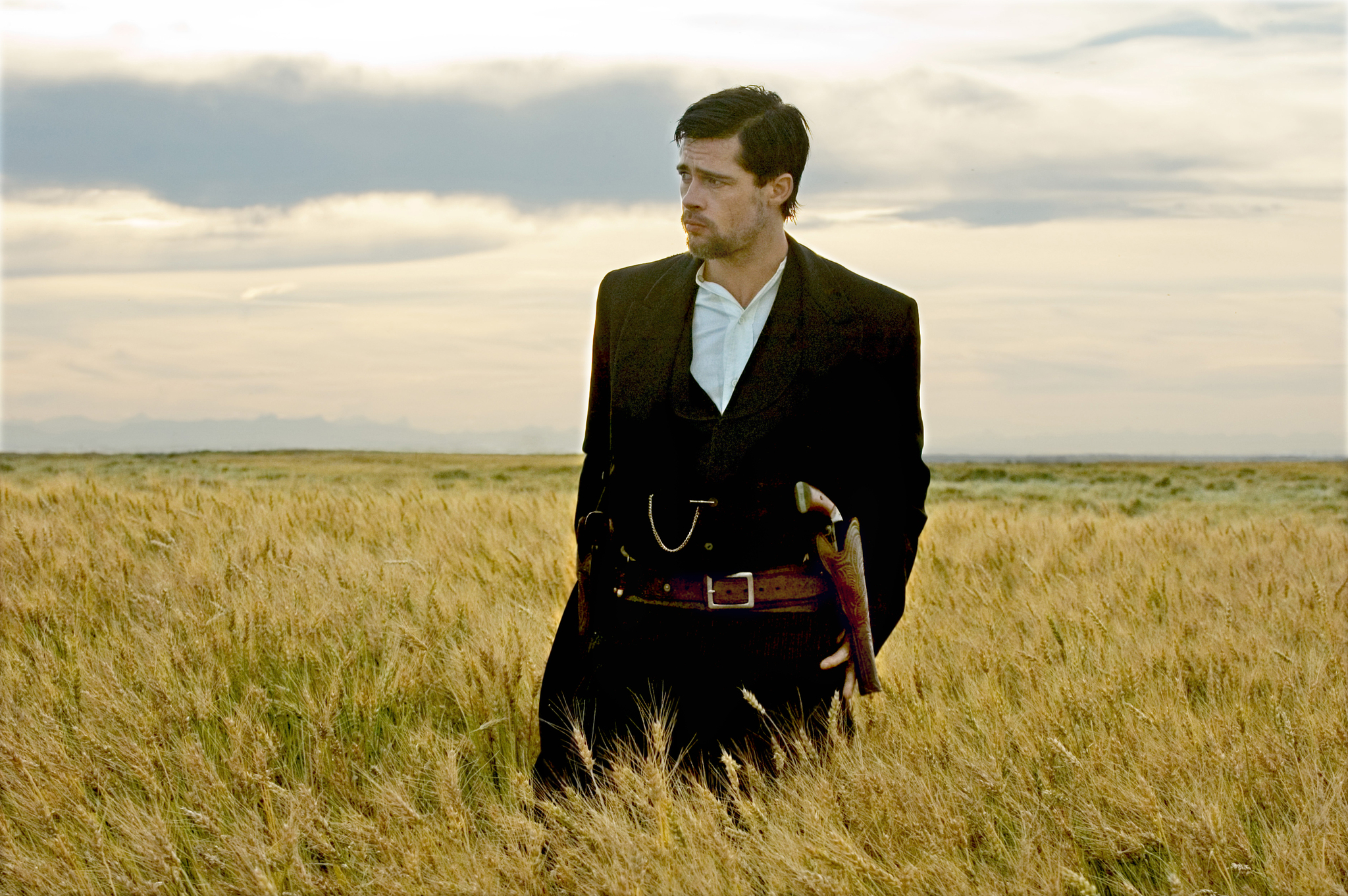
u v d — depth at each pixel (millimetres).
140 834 2807
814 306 2812
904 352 2887
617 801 2707
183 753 3170
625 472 2873
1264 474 33031
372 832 2699
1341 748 3277
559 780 2953
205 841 2941
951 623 5086
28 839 2908
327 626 4480
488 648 4027
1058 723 3406
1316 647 4656
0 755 3035
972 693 3875
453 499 9383
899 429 2906
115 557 5816
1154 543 7711
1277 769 3164
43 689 3730
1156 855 2826
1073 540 7820
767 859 2580
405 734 3646
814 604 2807
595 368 3115
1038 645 4305
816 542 2750
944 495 20234
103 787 3109
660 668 2830
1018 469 38000
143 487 10930
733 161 2666
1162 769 3078
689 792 2814
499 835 2898
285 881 2639
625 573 2898
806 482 2777
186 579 5203
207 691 3732
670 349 2846
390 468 27594
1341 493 21250
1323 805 2982
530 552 6488
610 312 3064
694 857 2584
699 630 2773
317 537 6895
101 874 2732
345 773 3217
